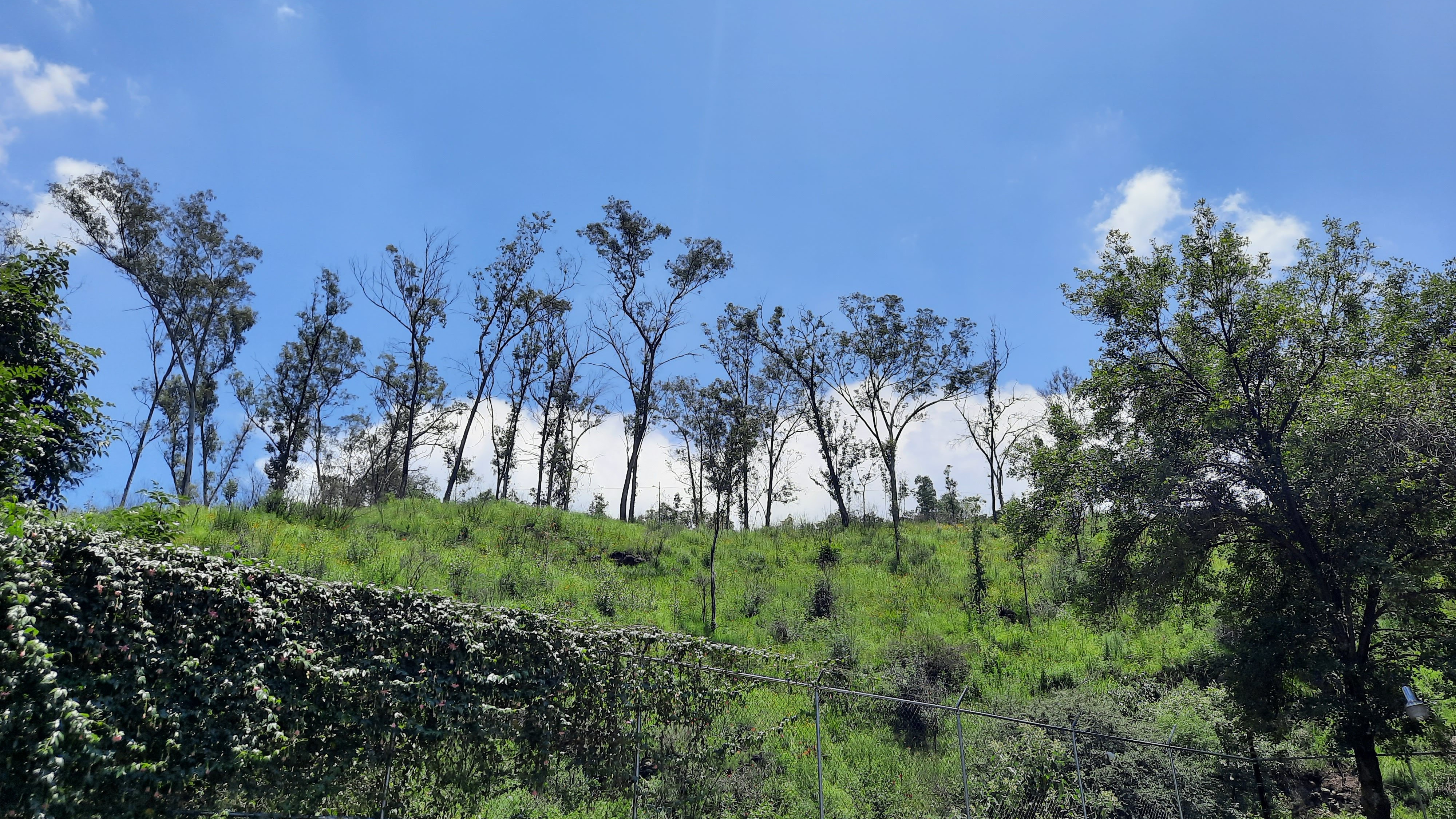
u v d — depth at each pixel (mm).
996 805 10766
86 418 10555
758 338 42000
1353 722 10500
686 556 24047
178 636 6113
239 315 41438
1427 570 10375
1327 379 11375
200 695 6055
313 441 48375
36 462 9836
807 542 28391
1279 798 12047
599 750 8578
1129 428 13344
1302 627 10961
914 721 12875
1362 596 11305
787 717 11727
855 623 18953
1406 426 10398
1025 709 13742
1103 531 13477
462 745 7512
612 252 41469
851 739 12117
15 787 4809
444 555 17844
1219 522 12023
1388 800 10477
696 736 9898
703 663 11125
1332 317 12422
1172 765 11148
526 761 7938
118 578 5938
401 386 43781
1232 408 11492
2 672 4898
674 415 41031
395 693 7094
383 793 6902
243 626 6477
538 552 20812
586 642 8930
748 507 43500
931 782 11109
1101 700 13852
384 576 14414
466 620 7875
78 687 5402
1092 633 17875
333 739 6766
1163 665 16047
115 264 37281
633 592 19000
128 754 5543
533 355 43875
